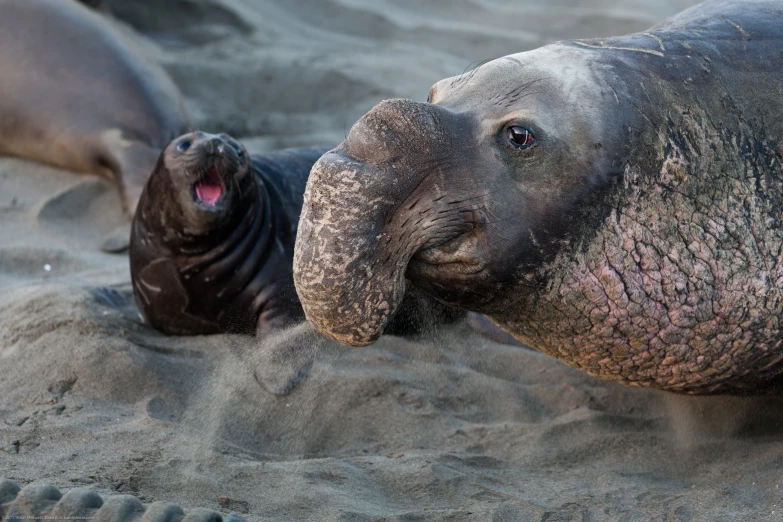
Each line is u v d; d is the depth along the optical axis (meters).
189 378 12.33
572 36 31.69
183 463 10.02
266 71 26.41
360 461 10.55
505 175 8.71
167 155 13.81
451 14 33.34
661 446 10.91
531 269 8.91
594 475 10.34
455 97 9.13
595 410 11.98
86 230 17.86
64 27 20.72
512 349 13.71
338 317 8.48
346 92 25.78
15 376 11.88
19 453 10.09
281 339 13.14
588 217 8.84
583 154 8.76
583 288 9.00
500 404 12.29
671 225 9.03
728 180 9.21
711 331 9.35
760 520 9.05
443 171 8.59
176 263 13.84
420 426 11.60
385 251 8.45
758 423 11.20
